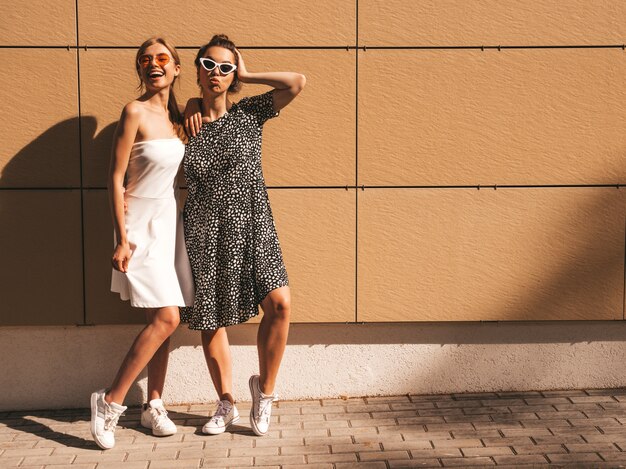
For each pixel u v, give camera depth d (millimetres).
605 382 4379
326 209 4219
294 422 4012
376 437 3799
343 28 4129
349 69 4148
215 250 3727
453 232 4258
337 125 4176
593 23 4176
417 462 3506
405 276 4270
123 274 3750
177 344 4270
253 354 4312
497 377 4371
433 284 4281
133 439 3840
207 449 3699
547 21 4168
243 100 3814
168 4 4082
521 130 4219
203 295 3740
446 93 4184
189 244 3785
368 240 4242
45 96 4098
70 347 4266
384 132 4191
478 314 4305
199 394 4316
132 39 4094
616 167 4258
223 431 3910
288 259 4230
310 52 4133
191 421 4070
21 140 4109
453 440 3742
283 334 3771
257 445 3736
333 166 4195
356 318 4277
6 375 4254
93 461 3570
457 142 4211
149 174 3646
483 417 4031
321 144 4180
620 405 4168
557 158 4242
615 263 4312
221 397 4000
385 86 4168
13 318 4191
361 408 4195
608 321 4383
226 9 4098
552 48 4188
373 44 4141
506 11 4156
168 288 3678
